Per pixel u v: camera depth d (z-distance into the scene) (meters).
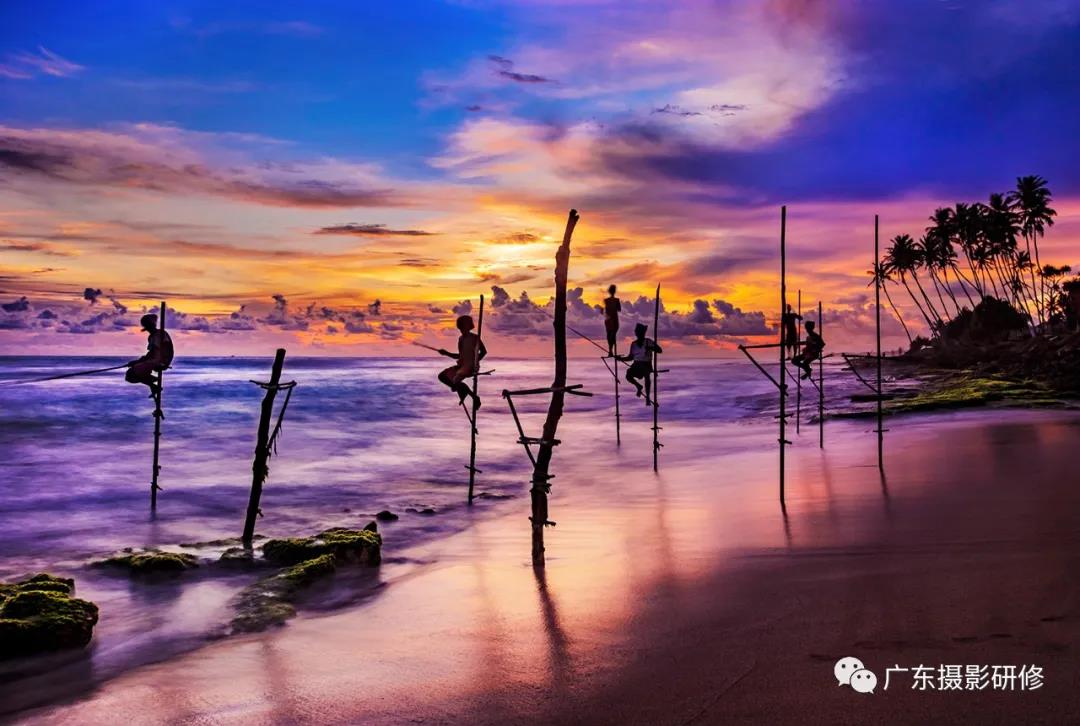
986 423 22.19
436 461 20.56
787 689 4.98
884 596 6.79
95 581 9.23
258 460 11.20
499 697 5.16
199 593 8.66
